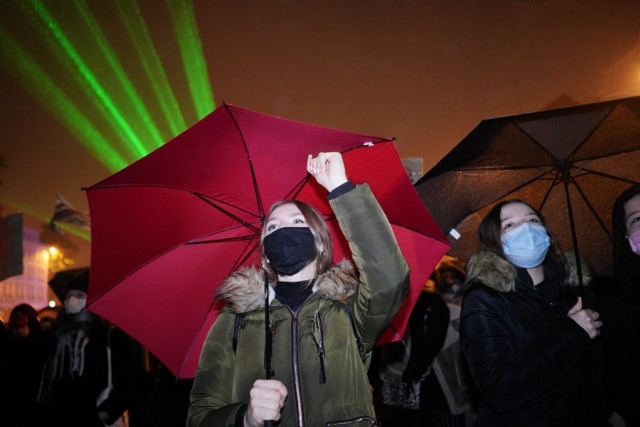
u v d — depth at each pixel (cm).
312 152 240
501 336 268
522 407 262
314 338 212
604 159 352
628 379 304
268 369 205
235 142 242
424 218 250
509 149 329
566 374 266
